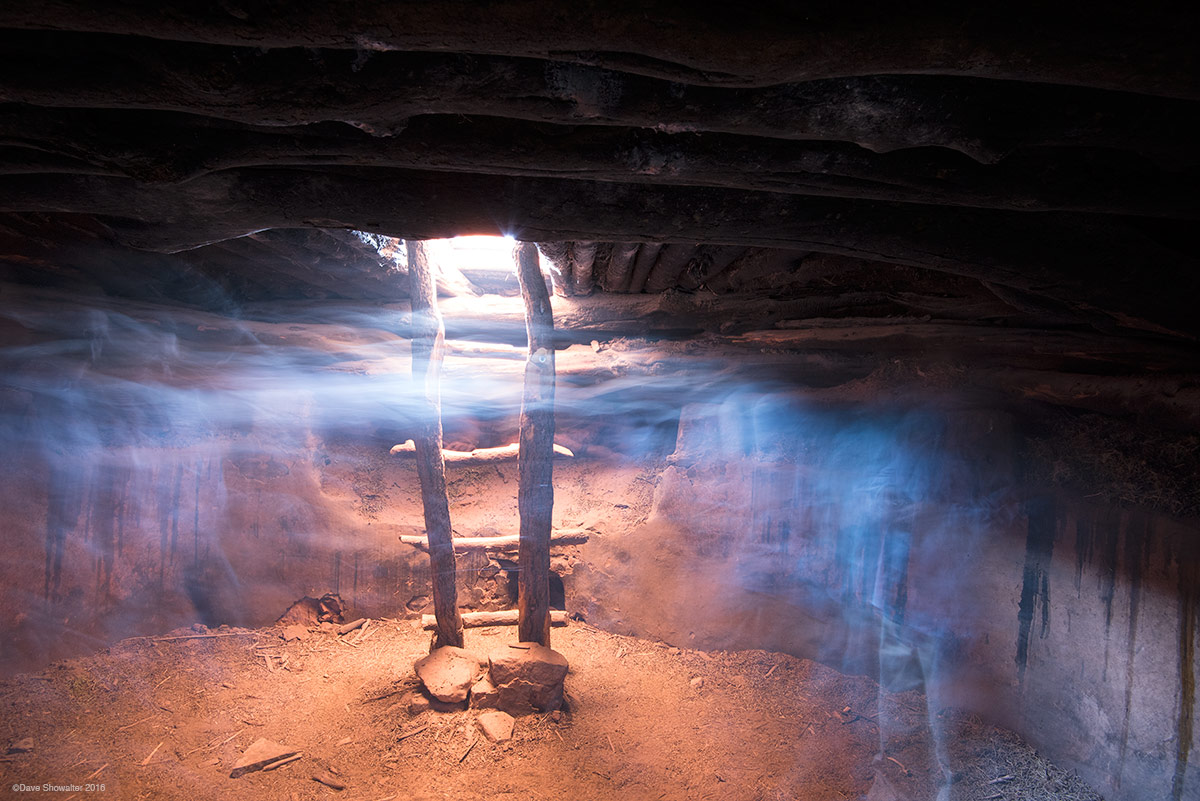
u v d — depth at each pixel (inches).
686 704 210.4
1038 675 183.5
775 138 83.8
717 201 104.0
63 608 193.6
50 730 166.4
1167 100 70.9
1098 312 129.8
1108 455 166.4
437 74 68.5
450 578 215.5
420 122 81.7
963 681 202.5
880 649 219.1
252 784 160.9
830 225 107.5
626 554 256.4
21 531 184.7
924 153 85.3
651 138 83.8
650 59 62.6
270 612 238.8
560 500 273.6
